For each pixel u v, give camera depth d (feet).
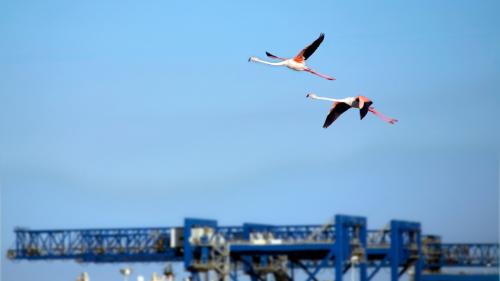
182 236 490.49
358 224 506.07
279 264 509.35
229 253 487.61
